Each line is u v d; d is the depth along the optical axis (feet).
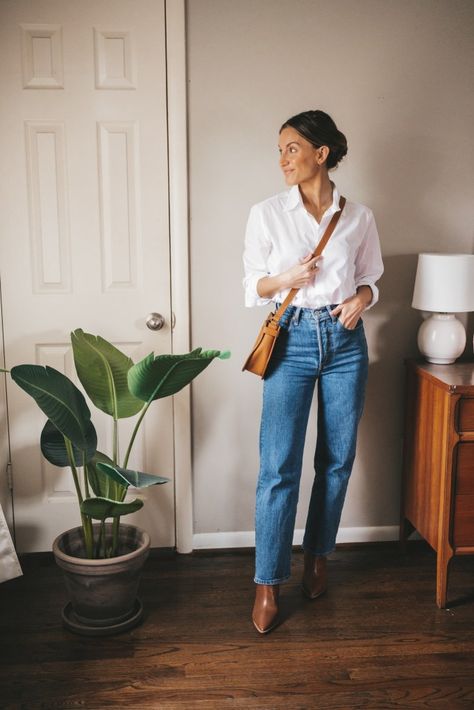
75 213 8.51
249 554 9.27
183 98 8.32
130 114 8.36
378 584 8.54
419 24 8.48
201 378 8.95
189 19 8.24
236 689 6.67
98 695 6.58
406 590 8.40
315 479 8.20
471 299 8.30
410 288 9.03
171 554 9.25
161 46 8.25
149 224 8.59
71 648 7.27
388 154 8.72
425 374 8.29
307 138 7.07
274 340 7.38
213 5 8.23
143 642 7.38
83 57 8.21
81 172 8.44
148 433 9.00
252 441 9.14
